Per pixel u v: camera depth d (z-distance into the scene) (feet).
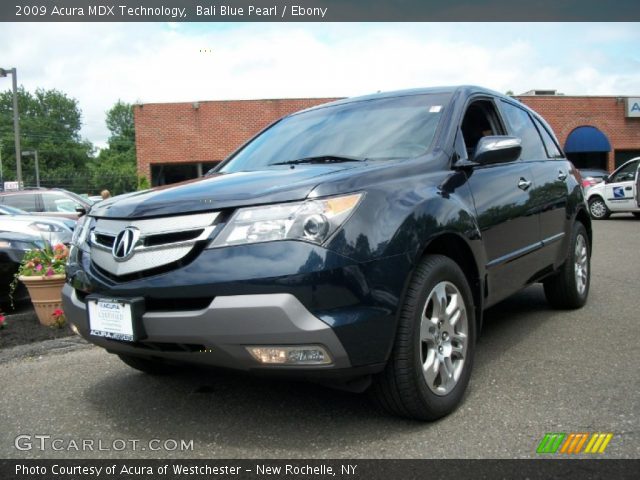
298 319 7.69
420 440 8.64
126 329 8.54
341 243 8.02
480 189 11.27
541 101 85.30
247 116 77.77
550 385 10.67
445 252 10.26
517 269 12.69
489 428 8.95
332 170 9.37
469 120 12.54
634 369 11.38
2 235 19.77
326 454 8.34
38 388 11.84
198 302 8.20
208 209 8.34
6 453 8.87
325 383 8.66
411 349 8.63
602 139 86.63
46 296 16.56
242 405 10.36
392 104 12.57
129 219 8.91
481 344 13.51
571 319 15.53
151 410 10.36
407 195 9.19
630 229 42.42
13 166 293.64
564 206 15.48
